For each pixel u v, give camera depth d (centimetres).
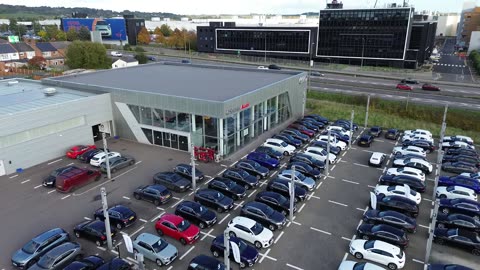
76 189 3152
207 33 13138
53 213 2789
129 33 16688
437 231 2453
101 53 9625
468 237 2338
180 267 2191
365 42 10100
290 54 11469
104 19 16850
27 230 2569
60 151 3875
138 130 4266
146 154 3925
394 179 3192
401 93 6788
